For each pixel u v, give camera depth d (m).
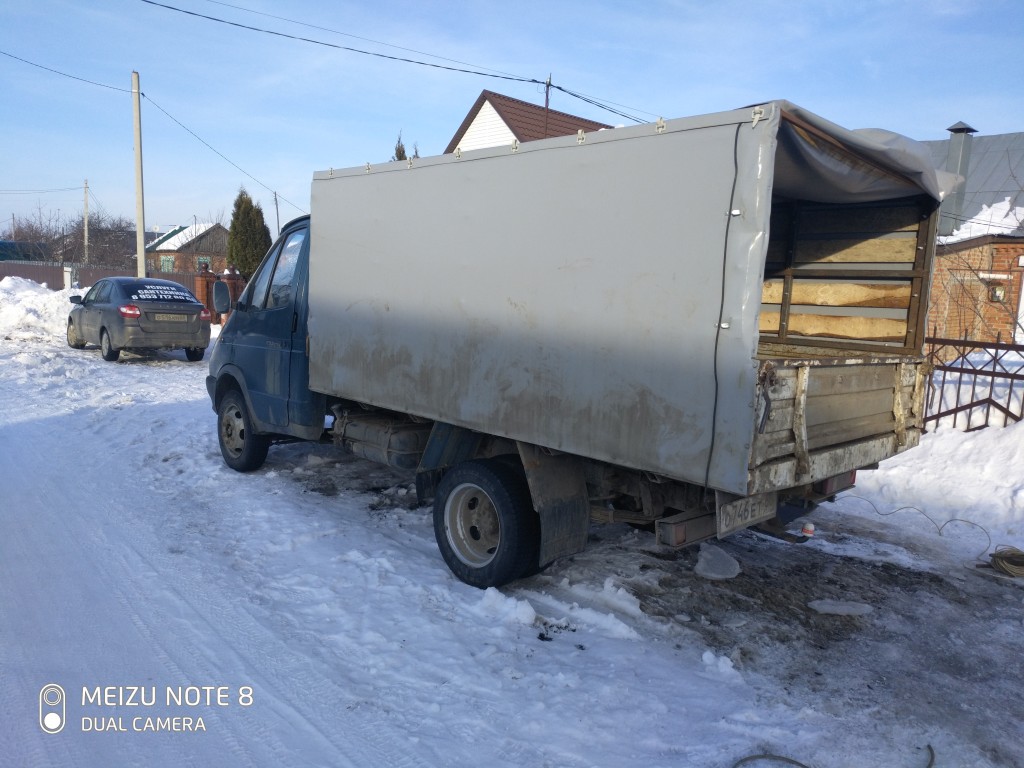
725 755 3.14
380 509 6.31
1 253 50.66
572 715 3.39
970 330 16.08
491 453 5.01
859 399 4.33
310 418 6.27
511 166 4.27
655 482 4.06
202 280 22.36
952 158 18.98
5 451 7.69
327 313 5.78
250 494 6.52
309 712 3.36
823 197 5.28
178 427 8.99
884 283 5.36
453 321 4.68
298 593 4.59
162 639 3.94
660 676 3.77
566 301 3.98
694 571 5.18
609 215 3.76
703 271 3.38
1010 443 7.49
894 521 6.60
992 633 4.46
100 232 56.28
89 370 13.57
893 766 3.14
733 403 3.29
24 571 4.72
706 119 3.35
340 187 5.60
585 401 3.92
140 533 5.48
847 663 4.02
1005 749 3.29
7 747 3.05
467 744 3.17
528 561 4.61
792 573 5.27
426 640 4.05
